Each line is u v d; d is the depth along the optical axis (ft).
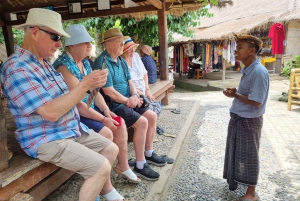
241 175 8.50
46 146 5.81
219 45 41.91
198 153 12.85
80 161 5.96
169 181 10.12
